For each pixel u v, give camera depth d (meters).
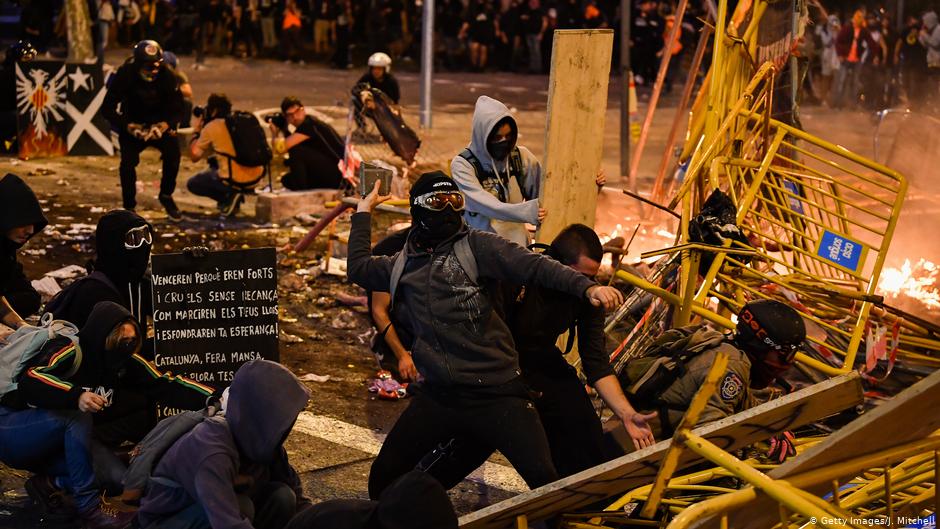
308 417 6.48
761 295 6.26
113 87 10.88
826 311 6.61
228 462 3.79
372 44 30.83
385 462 4.44
